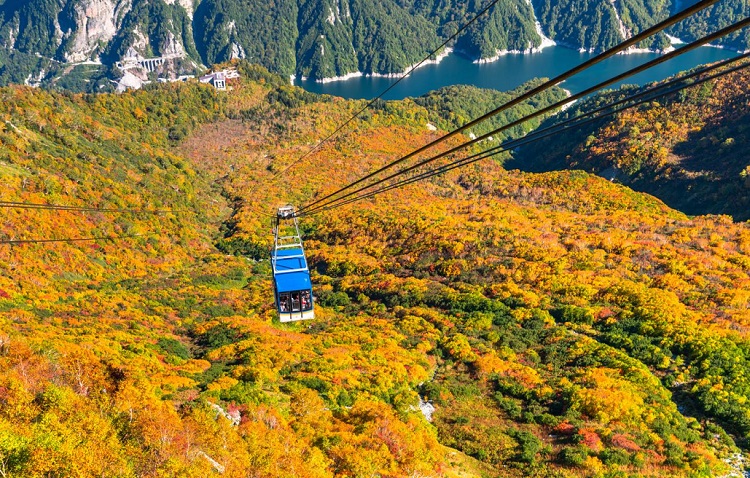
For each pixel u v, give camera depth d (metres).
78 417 38.34
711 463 50.06
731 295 79.62
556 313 82.38
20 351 46.31
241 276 122.12
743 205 155.25
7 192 106.25
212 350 72.50
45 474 32.75
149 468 35.94
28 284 88.12
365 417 52.31
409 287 97.38
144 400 43.81
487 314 83.94
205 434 41.25
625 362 66.75
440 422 58.47
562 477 48.59
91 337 66.19
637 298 81.12
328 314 94.56
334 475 43.56
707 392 59.66
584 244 102.62
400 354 71.31
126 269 111.81
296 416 51.44
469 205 142.88
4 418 36.62
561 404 60.66
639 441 53.09
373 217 133.25
